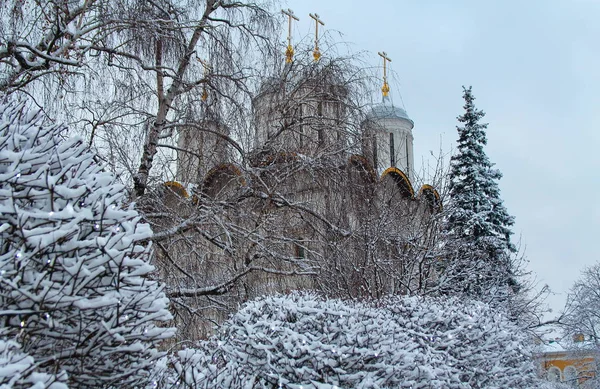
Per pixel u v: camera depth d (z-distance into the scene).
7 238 3.04
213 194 10.92
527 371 9.05
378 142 12.36
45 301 2.97
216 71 10.45
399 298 8.35
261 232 10.96
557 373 28.17
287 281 11.49
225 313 10.46
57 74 7.95
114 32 9.24
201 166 10.45
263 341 5.35
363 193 12.07
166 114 10.28
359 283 11.11
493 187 23.94
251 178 10.61
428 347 6.69
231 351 5.45
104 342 3.16
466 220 21.73
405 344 5.80
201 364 5.37
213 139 10.60
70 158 3.64
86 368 3.21
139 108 9.91
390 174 15.45
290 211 11.91
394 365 5.40
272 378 5.16
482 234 21.77
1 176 3.14
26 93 7.52
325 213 11.90
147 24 8.95
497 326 8.74
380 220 12.12
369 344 5.45
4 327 2.92
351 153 11.73
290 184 11.66
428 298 9.28
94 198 3.50
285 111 11.23
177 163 10.45
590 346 26.64
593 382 26.03
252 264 10.74
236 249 10.12
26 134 3.67
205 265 10.20
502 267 18.50
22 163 3.35
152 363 3.73
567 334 26.25
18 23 7.64
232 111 10.62
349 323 5.62
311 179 11.76
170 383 4.58
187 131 10.61
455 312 8.08
